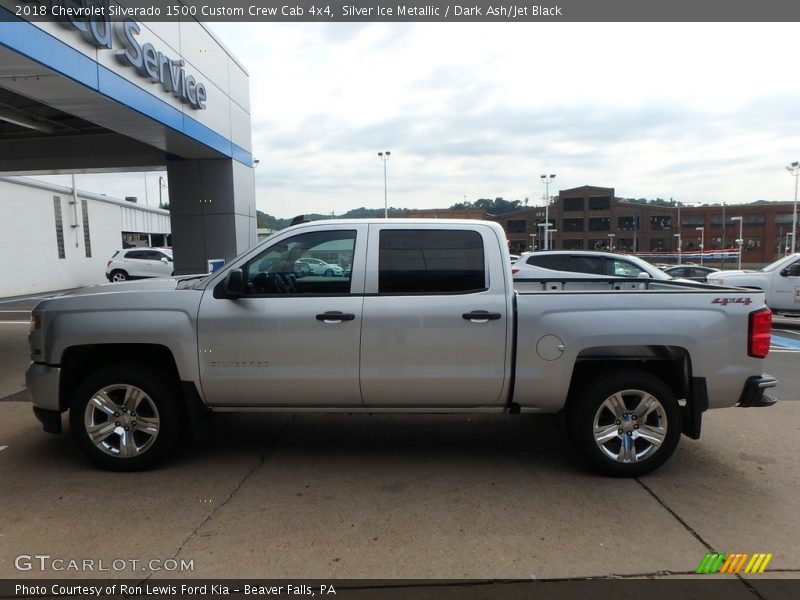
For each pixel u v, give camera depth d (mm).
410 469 4469
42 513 3699
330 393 4352
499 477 4312
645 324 4172
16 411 6043
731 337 4203
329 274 4375
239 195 14992
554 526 3551
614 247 108562
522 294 4289
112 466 4367
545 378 4250
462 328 4234
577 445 4336
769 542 3373
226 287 4293
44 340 4402
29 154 15578
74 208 26641
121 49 9117
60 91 8375
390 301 4273
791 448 4957
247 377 4309
